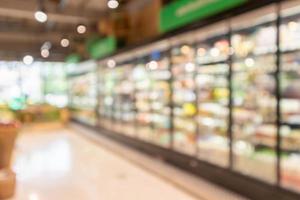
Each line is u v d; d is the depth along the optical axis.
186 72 6.24
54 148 8.11
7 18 9.75
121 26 8.60
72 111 13.58
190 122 6.15
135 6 8.41
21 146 8.39
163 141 6.71
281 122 4.42
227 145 5.25
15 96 13.92
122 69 9.10
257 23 4.44
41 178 5.27
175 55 6.41
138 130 7.88
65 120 12.99
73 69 13.75
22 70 14.18
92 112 11.36
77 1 7.69
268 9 3.79
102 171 5.69
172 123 6.39
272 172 4.31
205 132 5.73
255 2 3.78
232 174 4.39
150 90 7.47
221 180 4.54
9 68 13.95
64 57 14.00
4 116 11.84
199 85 5.83
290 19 4.12
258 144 4.91
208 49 5.67
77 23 10.00
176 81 6.43
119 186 4.78
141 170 5.71
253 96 5.07
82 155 7.14
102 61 9.90
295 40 4.37
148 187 4.71
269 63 4.79
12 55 12.77
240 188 4.20
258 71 4.97
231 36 4.73
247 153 5.00
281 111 4.51
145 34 7.91
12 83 14.06
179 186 4.70
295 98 4.46
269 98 4.83
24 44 12.47
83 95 12.55
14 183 4.34
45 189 4.67
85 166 6.09
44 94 14.55
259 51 4.88
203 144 5.67
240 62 5.20
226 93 5.47
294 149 4.43
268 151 4.75
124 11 8.66
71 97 14.04
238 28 4.78
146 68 7.70
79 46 12.46
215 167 4.73
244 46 5.05
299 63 4.43
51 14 7.75
